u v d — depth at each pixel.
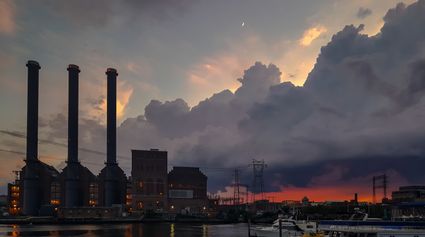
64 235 153.75
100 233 163.88
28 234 160.50
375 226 81.50
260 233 114.62
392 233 69.50
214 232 164.00
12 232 173.62
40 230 188.25
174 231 173.88
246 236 140.62
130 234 157.00
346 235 74.88
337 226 86.19
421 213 114.62
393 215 120.12
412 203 115.88
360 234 72.19
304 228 104.56
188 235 148.50
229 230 178.62
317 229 87.00
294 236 99.06
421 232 69.56
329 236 78.56
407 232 69.50
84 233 164.88
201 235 147.62
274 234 109.31
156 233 161.12
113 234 157.88
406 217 105.94
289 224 107.88
